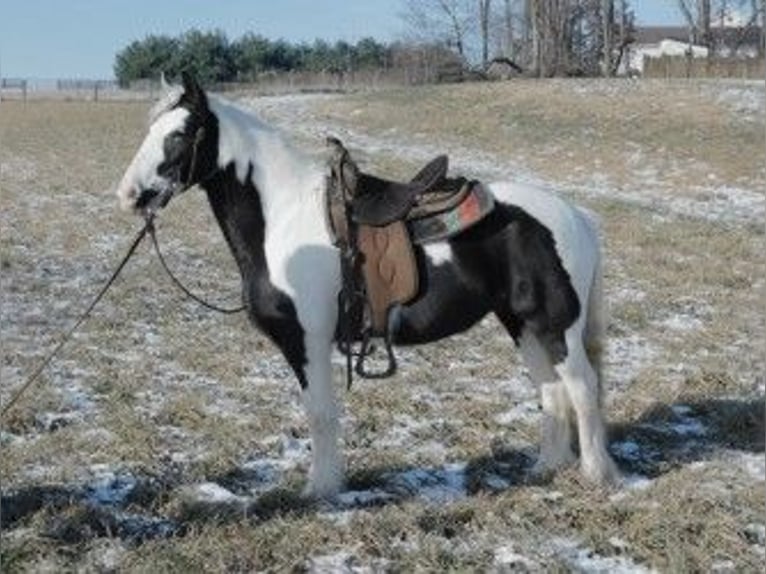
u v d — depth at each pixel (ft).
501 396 24.94
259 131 18.40
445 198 18.11
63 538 16.93
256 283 18.33
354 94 116.26
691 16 187.01
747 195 64.13
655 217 54.19
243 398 24.49
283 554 16.47
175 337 29.66
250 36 232.12
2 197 57.67
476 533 17.33
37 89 211.41
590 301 18.92
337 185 18.19
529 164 76.74
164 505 18.33
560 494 18.52
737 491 18.67
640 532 17.06
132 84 210.79
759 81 99.14
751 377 26.37
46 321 31.09
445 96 102.89
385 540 16.92
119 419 22.36
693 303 35.78
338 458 18.74
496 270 18.29
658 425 22.81
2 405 22.84
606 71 147.95
